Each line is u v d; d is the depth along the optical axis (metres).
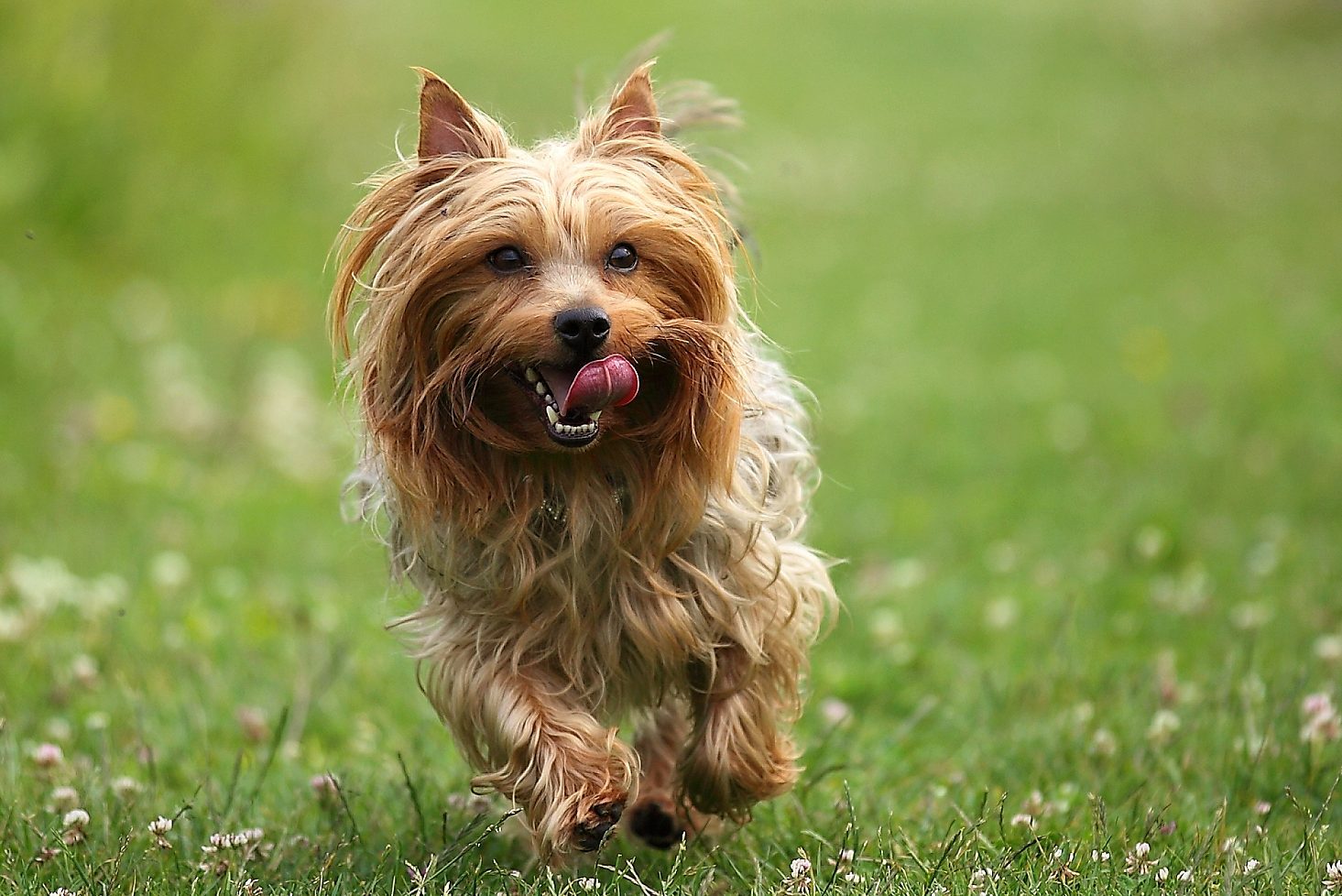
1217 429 13.16
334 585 9.92
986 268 21.28
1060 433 13.48
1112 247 22.34
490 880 5.76
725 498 5.79
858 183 26.83
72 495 11.33
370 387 5.66
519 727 5.64
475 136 5.78
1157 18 42.47
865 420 14.16
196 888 5.49
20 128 17.05
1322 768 6.44
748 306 6.31
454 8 37.62
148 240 18.27
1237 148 28.81
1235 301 18.81
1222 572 9.62
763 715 6.03
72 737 7.38
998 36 40.66
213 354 15.34
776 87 34.00
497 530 5.72
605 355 5.38
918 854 5.83
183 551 10.45
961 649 8.77
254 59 20.95
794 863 5.54
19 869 5.73
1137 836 5.91
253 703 7.90
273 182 21.02
